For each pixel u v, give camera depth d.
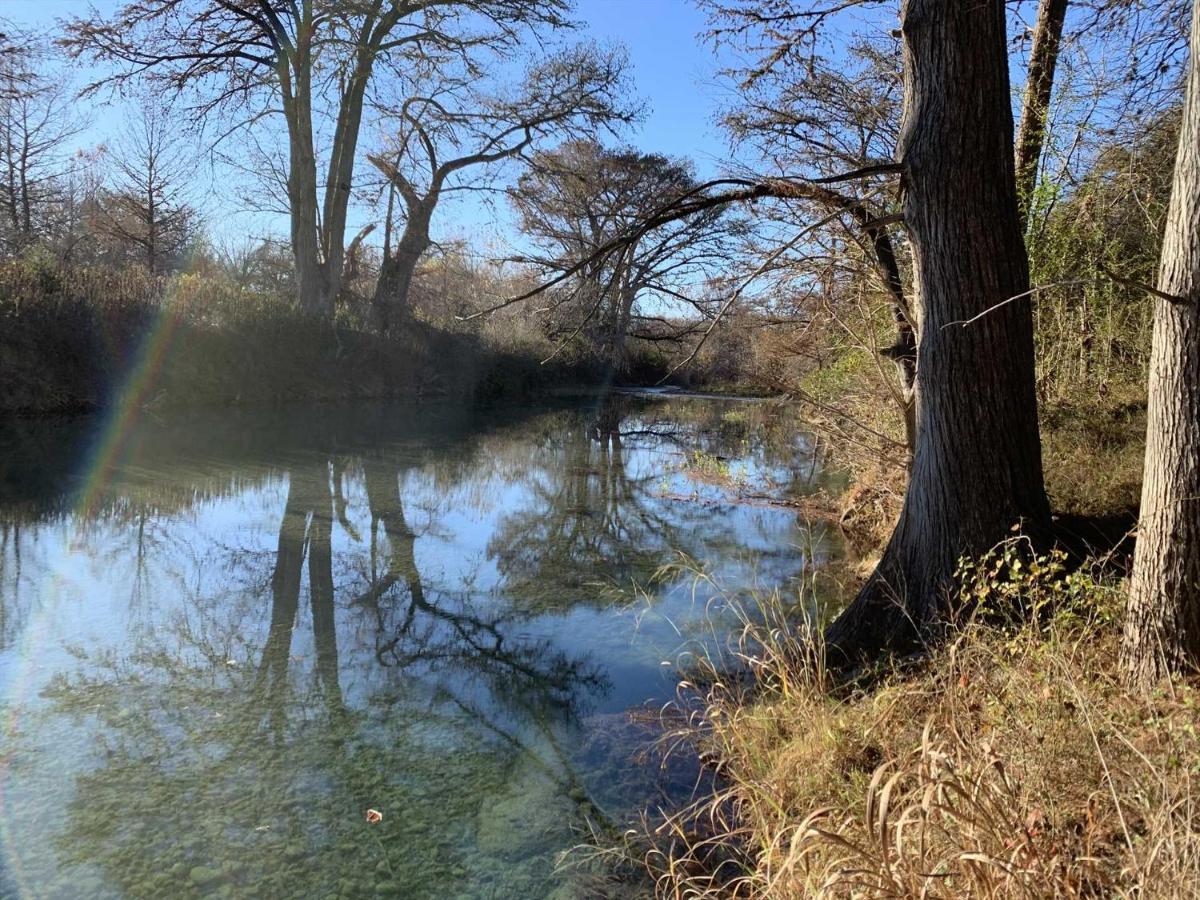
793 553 8.37
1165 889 2.06
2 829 3.33
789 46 8.45
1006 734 2.89
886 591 4.72
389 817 3.53
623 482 12.87
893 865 2.36
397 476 12.32
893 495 8.10
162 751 4.05
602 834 3.44
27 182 27.31
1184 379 3.18
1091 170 7.26
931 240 4.59
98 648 5.36
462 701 4.76
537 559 8.05
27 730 4.21
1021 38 7.91
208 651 5.39
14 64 19.09
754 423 23.62
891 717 3.56
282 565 7.48
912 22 4.64
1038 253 7.18
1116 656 3.50
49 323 14.92
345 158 22.84
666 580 7.34
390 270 25.09
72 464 11.25
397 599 6.66
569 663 5.35
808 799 3.26
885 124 8.33
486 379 29.09
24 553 7.38
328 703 4.68
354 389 23.41
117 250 28.89
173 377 17.44
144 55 19.64
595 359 34.41
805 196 5.03
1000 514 4.40
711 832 3.43
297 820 3.48
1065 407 7.53
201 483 10.70
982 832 2.36
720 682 4.57
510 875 3.15
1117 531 5.35
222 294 19.70
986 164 4.47
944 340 4.53
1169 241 3.29
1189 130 3.20
